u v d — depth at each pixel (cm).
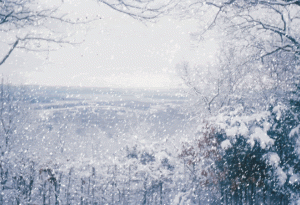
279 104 1078
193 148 1240
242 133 1048
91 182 1272
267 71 1337
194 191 1180
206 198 1198
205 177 1191
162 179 1260
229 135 1063
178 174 1266
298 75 1090
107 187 1263
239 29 1037
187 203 1066
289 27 1016
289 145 1043
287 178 1022
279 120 1053
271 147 1058
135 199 1267
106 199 1247
